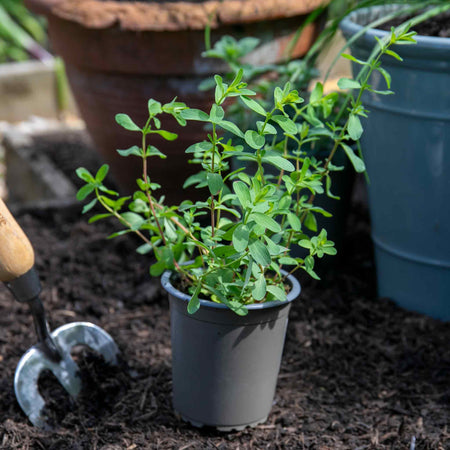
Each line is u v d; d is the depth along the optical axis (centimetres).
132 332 120
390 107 115
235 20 126
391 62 113
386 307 124
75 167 162
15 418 107
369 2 119
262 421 107
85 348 114
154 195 139
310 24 133
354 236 139
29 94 203
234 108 127
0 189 188
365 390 112
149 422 107
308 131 107
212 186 98
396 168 118
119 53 128
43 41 248
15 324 120
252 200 98
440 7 114
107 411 108
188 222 103
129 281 129
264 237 99
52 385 111
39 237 138
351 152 104
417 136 115
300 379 113
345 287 128
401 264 122
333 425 107
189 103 131
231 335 102
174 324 104
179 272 105
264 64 131
